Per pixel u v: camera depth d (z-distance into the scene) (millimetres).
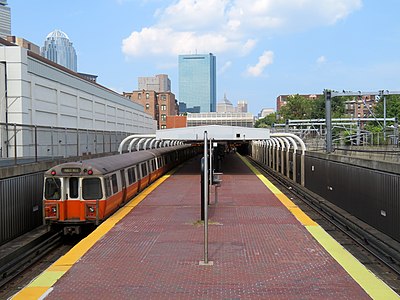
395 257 11078
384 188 13633
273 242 11188
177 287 7945
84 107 33875
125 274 8719
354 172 16750
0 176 13586
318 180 22875
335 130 56469
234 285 8016
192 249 10570
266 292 7637
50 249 14094
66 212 14922
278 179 32656
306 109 80688
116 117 44094
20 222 14867
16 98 23109
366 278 8359
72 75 32094
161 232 12492
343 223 16109
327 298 7324
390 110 60906
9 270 11430
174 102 123688
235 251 10352
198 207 16781
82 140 24062
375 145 30562
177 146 46188
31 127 17469
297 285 7980
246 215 14992
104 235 12141
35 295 7629
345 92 24312
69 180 15023
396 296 7391
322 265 9203
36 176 16422
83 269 9070
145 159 23859
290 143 32750
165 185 24766
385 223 13547
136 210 16219
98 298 7461
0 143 15305
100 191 15016
